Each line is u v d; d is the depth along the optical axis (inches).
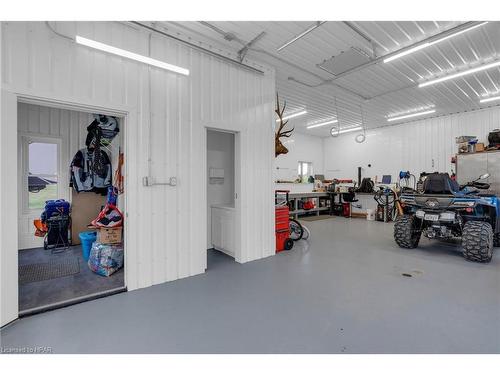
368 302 100.0
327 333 79.3
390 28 137.8
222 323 85.6
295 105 276.1
